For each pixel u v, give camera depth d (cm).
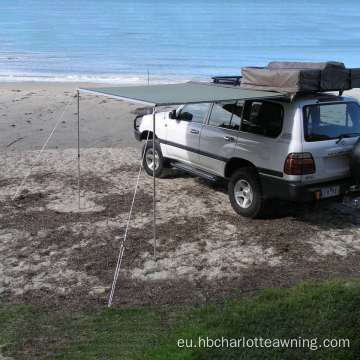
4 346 389
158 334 411
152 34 5281
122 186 844
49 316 443
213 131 729
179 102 520
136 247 594
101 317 441
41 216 692
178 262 557
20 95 1891
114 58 3647
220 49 4262
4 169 938
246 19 7538
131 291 492
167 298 479
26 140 1215
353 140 638
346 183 631
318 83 608
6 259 560
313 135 610
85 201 760
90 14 8012
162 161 868
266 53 4088
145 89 672
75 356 376
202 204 753
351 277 520
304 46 4600
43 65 3291
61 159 1032
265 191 645
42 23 6438
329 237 627
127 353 381
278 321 423
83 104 1728
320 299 459
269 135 636
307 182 608
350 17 8300
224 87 703
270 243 607
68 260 560
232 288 498
